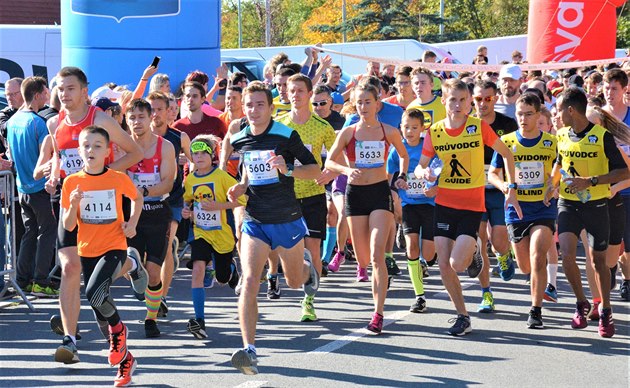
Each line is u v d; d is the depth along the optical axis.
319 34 65.19
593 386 6.65
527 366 7.17
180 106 14.16
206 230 8.37
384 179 8.28
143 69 15.45
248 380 6.77
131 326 8.59
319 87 10.35
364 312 9.14
